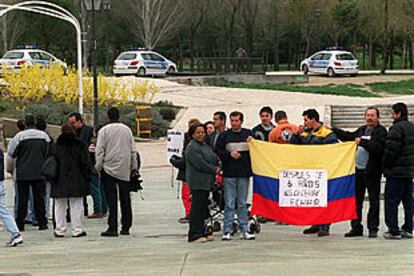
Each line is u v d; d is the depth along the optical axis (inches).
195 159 493.7
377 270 393.1
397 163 493.0
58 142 538.0
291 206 507.5
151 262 429.4
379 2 2662.4
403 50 3531.0
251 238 510.6
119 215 671.8
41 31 2792.8
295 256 440.1
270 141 554.6
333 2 2856.8
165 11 2815.0
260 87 1940.2
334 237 520.1
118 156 530.0
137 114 1352.1
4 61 1846.7
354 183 505.7
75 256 459.5
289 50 3299.7
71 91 1487.5
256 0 2861.7
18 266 430.6
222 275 385.7
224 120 524.1
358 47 3700.8
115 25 2994.6
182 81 1984.5
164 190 845.8
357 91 1852.9
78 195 537.6
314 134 514.3
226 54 3075.8
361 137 501.0
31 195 617.0
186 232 555.8
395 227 504.7
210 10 2957.7
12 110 1467.8
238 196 504.7
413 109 1504.7
